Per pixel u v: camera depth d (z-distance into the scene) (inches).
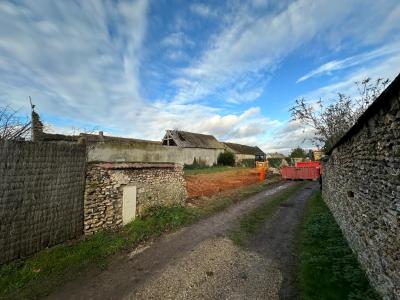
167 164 537.6
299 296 199.0
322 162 669.9
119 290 214.1
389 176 152.3
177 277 236.4
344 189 309.3
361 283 199.8
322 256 259.8
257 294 205.3
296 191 796.0
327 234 334.6
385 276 163.2
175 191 547.5
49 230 288.2
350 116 792.9
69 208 315.0
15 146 258.4
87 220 336.8
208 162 1672.0
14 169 256.4
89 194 341.7
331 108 817.5
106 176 373.1
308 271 230.8
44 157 286.7
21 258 256.8
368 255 202.5
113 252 292.2
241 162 1888.5
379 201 173.3
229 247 311.9
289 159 2180.1
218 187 811.4
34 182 274.5
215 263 265.9
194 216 466.6
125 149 904.9
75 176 325.7
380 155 166.2
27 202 266.5
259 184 951.0
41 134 645.9
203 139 1779.0
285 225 409.4
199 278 234.2
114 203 382.0
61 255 270.7
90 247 293.4
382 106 150.0
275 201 617.6
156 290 213.9
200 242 330.6
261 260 271.9
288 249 302.5
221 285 221.0
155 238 346.3
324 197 602.9
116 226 381.7
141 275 240.4
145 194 453.7
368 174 197.5
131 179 422.0
